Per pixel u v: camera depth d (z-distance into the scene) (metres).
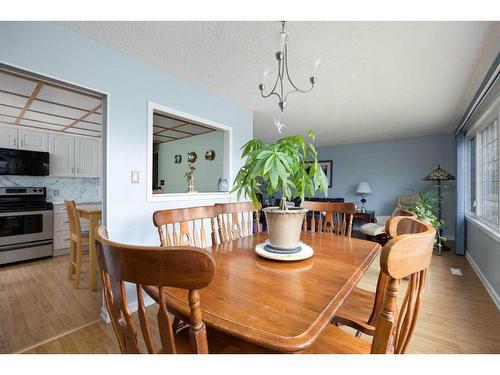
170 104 2.27
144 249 0.48
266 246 1.23
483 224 2.72
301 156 1.17
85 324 1.78
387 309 0.56
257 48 1.83
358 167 5.72
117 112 1.88
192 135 4.17
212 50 1.87
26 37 1.45
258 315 0.65
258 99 2.93
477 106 2.59
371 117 3.60
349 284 0.85
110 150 1.84
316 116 3.57
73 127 3.46
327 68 2.12
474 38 1.67
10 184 3.43
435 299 2.20
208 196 2.70
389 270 0.50
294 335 0.56
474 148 3.43
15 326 1.75
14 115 2.91
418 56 1.91
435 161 4.79
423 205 3.52
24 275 2.72
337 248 1.33
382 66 2.07
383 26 1.56
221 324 0.61
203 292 0.78
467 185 3.65
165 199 2.24
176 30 1.63
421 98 2.80
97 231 0.67
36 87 2.13
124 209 1.92
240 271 0.97
